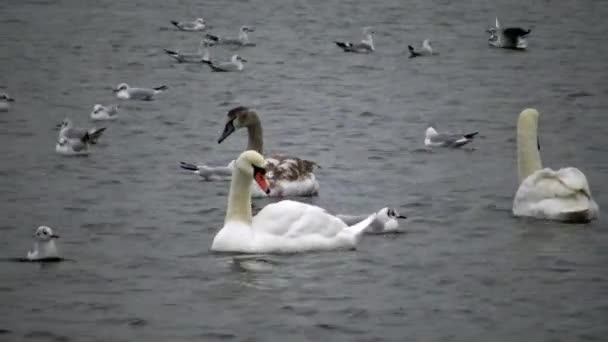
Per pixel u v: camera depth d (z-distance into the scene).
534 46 61.78
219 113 45.78
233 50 60.44
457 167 36.91
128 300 24.00
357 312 23.48
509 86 51.53
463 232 28.94
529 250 27.38
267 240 26.61
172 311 23.42
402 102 48.31
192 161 37.56
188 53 59.59
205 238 28.30
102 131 39.53
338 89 51.03
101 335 22.25
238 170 26.70
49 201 31.97
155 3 74.06
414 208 31.48
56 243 27.91
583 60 57.81
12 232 28.84
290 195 32.56
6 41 60.28
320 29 66.81
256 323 22.88
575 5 74.69
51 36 62.09
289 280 25.09
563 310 23.80
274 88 51.16
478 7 74.38
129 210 31.08
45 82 50.97
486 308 23.88
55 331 22.42
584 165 37.03
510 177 35.44
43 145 39.25
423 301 24.17
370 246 27.56
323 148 39.78
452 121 44.66
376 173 35.97
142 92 47.91
